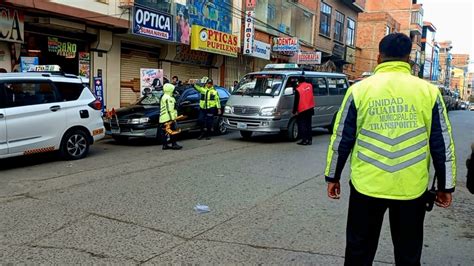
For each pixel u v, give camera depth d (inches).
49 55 517.7
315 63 982.4
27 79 327.3
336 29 1279.5
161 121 415.5
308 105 453.7
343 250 168.7
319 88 550.6
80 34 540.7
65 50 526.3
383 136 110.1
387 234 187.8
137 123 433.4
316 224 199.2
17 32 454.9
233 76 869.8
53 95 342.6
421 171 109.5
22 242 172.2
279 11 976.9
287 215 211.9
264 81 499.8
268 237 181.5
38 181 276.8
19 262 153.4
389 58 114.3
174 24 633.0
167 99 410.6
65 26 506.0
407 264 113.5
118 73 602.5
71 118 350.0
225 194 248.7
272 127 465.4
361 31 1590.8
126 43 614.2
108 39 569.6
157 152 398.0
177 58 708.0
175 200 234.2
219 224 196.9
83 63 553.0
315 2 1128.2
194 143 463.5
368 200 113.0
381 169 110.0
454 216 218.7
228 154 390.9
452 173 110.0
